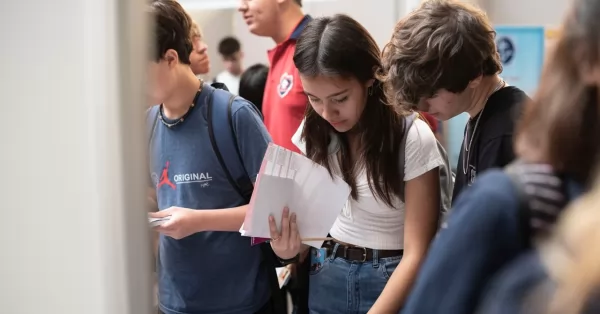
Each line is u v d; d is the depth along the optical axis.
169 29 1.24
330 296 1.29
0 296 0.97
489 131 1.07
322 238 1.22
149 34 0.94
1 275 0.96
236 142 1.30
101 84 0.89
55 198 0.93
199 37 1.91
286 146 1.89
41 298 0.96
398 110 1.14
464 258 0.61
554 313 0.51
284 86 1.92
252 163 1.30
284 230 1.19
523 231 0.59
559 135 0.58
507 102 1.07
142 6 0.90
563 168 0.59
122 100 0.89
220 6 4.45
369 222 1.25
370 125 1.18
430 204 1.18
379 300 1.12
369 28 2.90
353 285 1.25
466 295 0.61
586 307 0.49
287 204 1.18
